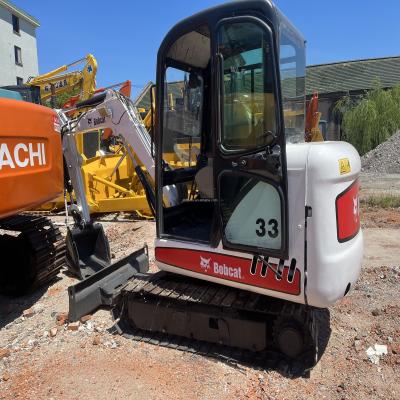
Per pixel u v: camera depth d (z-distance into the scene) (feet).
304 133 12.89
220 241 10.78
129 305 12.37
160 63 11.46
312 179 9.39
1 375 10.75
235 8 9.83
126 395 9.73
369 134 63.62
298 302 10.02
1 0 88.63
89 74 38.45
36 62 103.35
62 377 10.49
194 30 10.67
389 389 9.83
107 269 14.55
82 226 16.46
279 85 9.38
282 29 10.25
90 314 13.78
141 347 11.71
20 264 15.78
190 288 11.78
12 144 11.51
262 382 10.09
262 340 10.71
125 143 14.66
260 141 9.80
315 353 10.57
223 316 11.05
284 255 9.78
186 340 11.88
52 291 16.05
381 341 11.77
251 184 10.12
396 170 50.26
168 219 12.60
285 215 9.66
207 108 13.57
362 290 15.06
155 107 11.68
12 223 15.62
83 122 15.58
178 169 13.07
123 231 25.04
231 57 10.01
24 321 13.78
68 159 16.10
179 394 9.73
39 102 33.06
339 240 9.75
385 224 25.03
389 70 83.66
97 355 11.42
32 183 12.29
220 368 10.64
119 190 27.20
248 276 10.45
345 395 9.66
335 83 83.56
